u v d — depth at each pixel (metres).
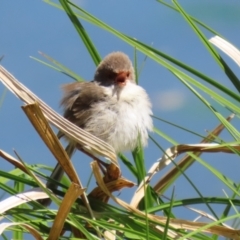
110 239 3.50
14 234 3.53
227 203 3.52
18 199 3.50
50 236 3.49
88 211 3.51
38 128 3.50
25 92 3.49
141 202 3.54
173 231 3.51
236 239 3.51
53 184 3.53
